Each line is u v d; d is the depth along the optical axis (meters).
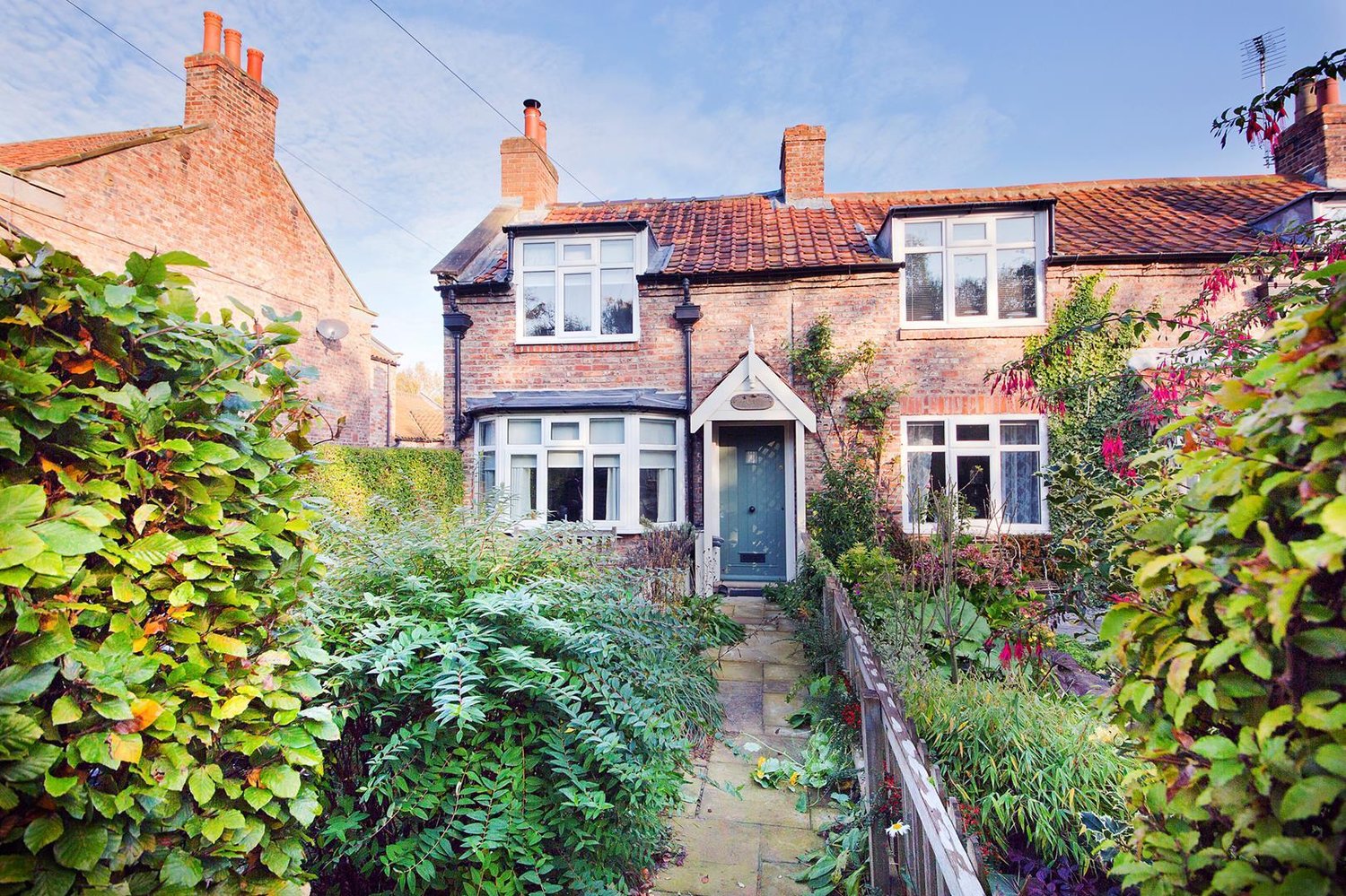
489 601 2.62
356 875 2.59
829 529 8.45
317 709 1.92
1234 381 1.25
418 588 2.82
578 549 4.05
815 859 3.08
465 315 9.62
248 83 10.73
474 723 2.47
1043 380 8.11
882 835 2.69
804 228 10.36
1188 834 1.14
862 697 3.16
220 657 1.74
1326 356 0.99
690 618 5.79
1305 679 1.02
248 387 1.86
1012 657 3.48
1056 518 7.49
